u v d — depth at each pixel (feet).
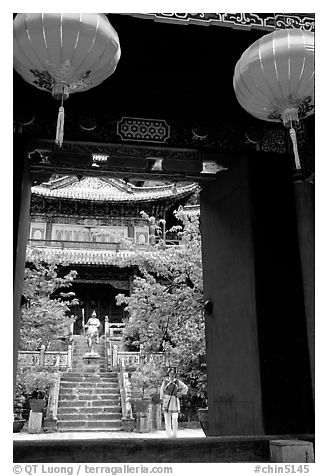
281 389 21.39
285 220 23.30
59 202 101.81
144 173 25.93
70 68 15.34
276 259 22.77
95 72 15.83
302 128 24.54
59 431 54.29
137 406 56.59
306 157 24.22
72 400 60.85
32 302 63.10
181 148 23.68
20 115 22.15
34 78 16.19
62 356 72.43
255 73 16.48
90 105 23.16
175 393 42.78
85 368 72.43
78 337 90.12
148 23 20.77
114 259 98.07
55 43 14.62
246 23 18.31
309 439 19.13
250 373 22.39
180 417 63.72
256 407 21.62
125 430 55.62
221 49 22.54
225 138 24.22
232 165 25.03
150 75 23.65
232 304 24.64
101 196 100.63
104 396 62.44
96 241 102.17
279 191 23.67
